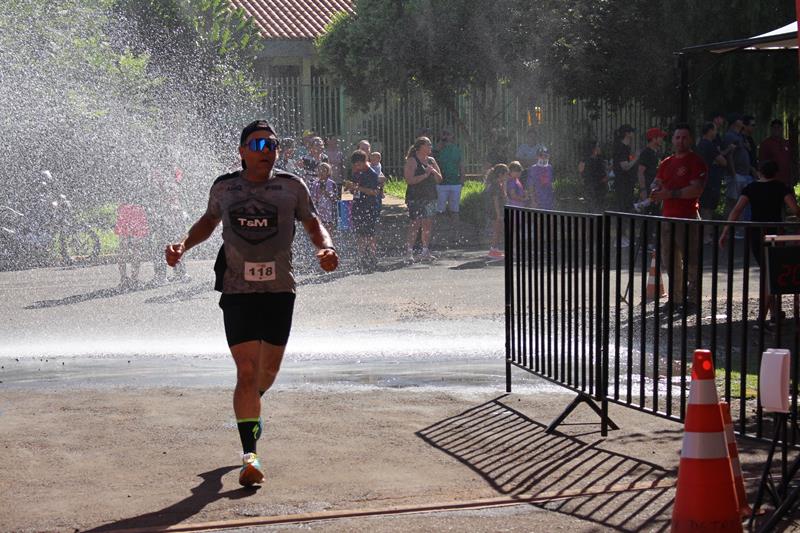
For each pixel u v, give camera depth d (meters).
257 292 9.07
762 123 39.09
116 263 29.09
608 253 10.38
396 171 48.94
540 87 41.81
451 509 8.19
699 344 9.45
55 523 7.95
